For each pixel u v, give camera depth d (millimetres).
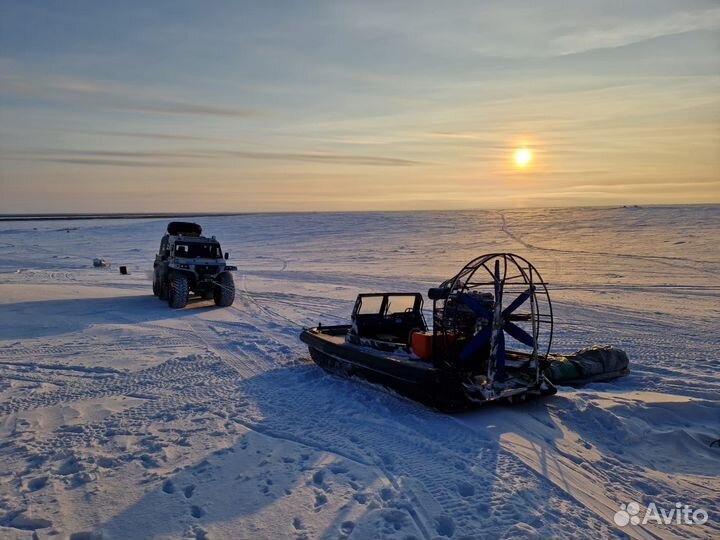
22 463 5059
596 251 32219
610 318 13297
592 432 5832
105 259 34250
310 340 8656
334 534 3865
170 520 4074
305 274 25172
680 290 18281
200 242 16500
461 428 5926
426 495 4414
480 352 6762
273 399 7043
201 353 9664
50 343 10461
